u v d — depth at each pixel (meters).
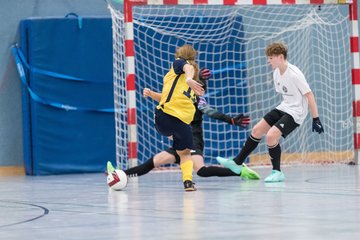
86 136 28.11
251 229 10.31
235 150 29.73
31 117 27.61
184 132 17.38
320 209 12.73
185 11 29.52
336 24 30.48
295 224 10.77
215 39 29.45
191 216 12.14
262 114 30.25
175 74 17.48
